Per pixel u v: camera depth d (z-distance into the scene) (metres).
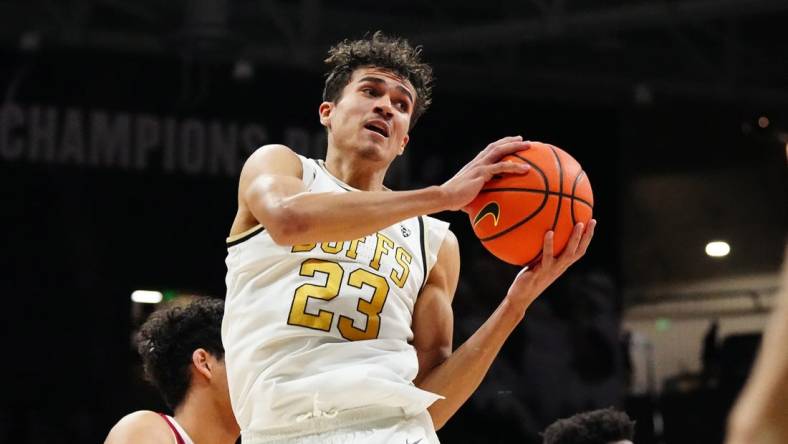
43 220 9.38
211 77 9.72
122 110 9.58
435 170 10.26
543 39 9.91
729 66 10.75
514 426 9.73
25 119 9.39
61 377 9.26
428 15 10.34
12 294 9.24
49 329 9.29
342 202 2.55
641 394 10.43
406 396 2.71
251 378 2.75
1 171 9.31
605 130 10.88
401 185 10.12
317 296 2.74
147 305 9.50
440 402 2.99
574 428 4.61
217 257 9.67
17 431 9.09
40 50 9.46
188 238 9.62
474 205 2.78
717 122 11.08
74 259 9.39
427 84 3.40
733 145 11.04
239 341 2.79
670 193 11.09
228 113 9.74
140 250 9.53
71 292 9.37
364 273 2.81
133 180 9.56
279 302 2.75
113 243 9.48
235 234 2.89
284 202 2.59
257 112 9.80
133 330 9.43
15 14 9.45
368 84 3.02
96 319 9.38
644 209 11.05
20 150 9.37
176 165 9.63
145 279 9.51
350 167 3.00
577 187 2.77
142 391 9.37
